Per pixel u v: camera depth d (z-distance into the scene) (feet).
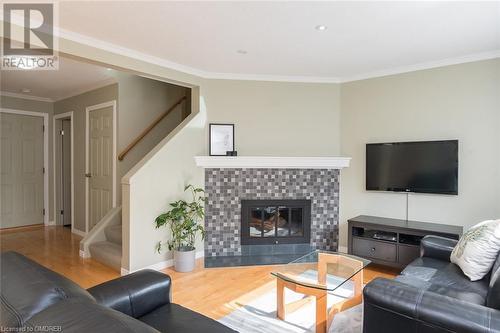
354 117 13.75
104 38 9.59
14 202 18.07
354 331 7.50
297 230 14.21
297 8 7.70
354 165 13.73
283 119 14.02
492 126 10.76
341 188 14.03
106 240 13.74
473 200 11.08
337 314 8.29
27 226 18.58
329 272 8.34
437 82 11.76
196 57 11.43
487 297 5.56
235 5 7.54
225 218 13.65
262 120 13.93
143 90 15.57
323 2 7.39
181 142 12.67
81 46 9.44
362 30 8.99
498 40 9.70
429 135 11.96
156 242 11.78
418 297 5.28
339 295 9.59
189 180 13.00
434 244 8.84
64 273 11.34
